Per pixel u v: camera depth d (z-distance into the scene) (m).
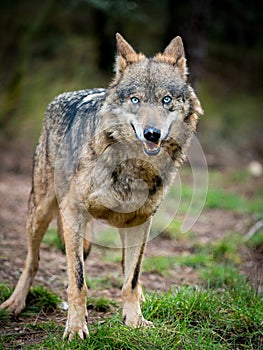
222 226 23.31
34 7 51.28
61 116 13.86
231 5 48.19
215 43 53.47
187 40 29.28
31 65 44.91
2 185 28.69
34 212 13.80
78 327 11.17
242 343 11.40
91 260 18.39
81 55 45.94
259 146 41.81
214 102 47.00
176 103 11.55
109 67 45.59
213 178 32.66
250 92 50.03
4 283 14.80
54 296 13.93
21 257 17.80
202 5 29.06
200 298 12.63
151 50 46.41
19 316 13.25
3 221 22.17
